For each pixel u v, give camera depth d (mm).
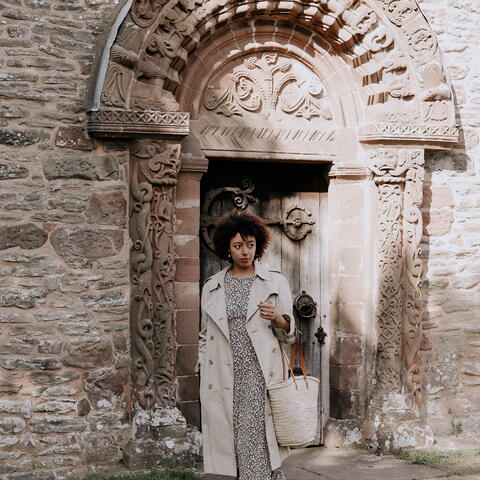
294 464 6426
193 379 6473
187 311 6434
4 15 5824
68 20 5996
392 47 6809
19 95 5844
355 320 6988
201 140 6516
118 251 6133
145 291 6125
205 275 6930
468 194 7371
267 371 4547
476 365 7367
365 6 6699
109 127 5906
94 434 6035
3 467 5789
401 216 6930
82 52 6027
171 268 6227
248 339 4574
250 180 7066
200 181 6910
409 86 6855
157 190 6172
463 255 7355
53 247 5949
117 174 6121
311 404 4578
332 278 7086
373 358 6914
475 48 7375
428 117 6902
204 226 6906
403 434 6750
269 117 6809
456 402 7309
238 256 4664
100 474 5887
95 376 6051
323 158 6926
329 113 6980
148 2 6027
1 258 5812
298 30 6789
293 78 6883
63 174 5965
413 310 6906
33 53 5891
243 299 4625
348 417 6965
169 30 6117
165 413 6141
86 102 6016
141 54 5996
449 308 7297
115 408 6117
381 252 6871
